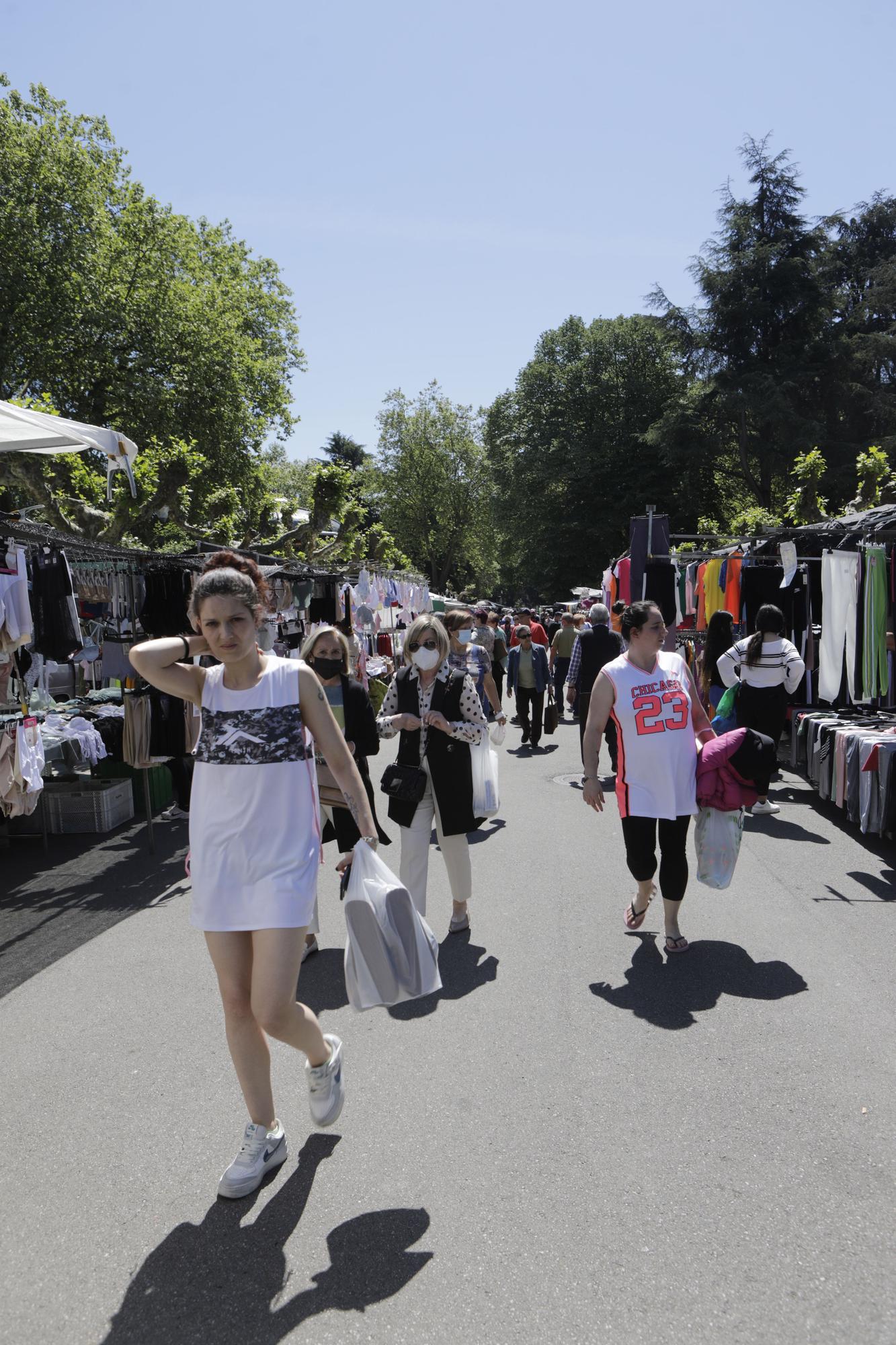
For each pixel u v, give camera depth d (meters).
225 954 2.68
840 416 39.47
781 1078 3.39
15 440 7.73
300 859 2.66
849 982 4.28
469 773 4.94
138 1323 2.27
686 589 12.18
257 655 2.75
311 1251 2.51
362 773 5.13
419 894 4.96
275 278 32.59
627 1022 3.89
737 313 38.03
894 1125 3.06
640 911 5.00
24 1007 4.29
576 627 12.77
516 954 4.72
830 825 7.46
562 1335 2.18
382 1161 2.93
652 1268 2.40
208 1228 2.63
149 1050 3.79
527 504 42.94
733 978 4.34
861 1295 2.29
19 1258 2.53
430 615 4.95
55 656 6.68
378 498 62.44
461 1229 2.58
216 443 27.11
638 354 41.62
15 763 6.16
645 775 4.64
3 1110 3.33
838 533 8.98
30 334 24.11
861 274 44.75
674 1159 2.89
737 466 41.19
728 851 4.91
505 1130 3.08
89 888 6.33
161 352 25.84
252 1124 2.82
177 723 7.26
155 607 7.98
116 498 16.12
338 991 4.32
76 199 24.41
